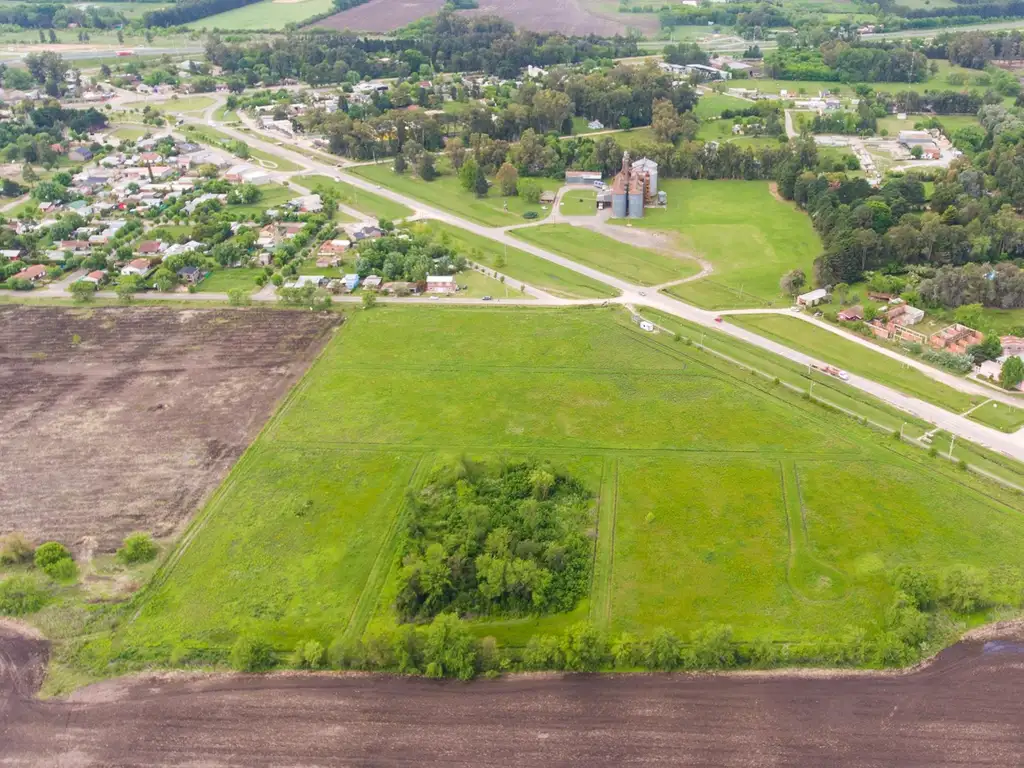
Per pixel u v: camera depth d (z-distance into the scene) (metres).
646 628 111.38
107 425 160.62
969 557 120.50
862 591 115.62
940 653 106.25
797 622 111.25
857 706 99.75
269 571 123.00
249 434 156.38
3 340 196.50
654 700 101.69
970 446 144.88
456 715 100.50
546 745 96.38
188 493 140.38
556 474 139.75
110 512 136.38
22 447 154.25
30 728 100.62
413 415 160.88
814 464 142.12
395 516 133.25
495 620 114.31
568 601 115.62
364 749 96.56
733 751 94.88
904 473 138.75
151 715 101.75
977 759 92.75
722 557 122.81
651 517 130.38
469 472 140.12
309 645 107.69
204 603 117.69
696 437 151.00
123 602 118.12
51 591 120.50
